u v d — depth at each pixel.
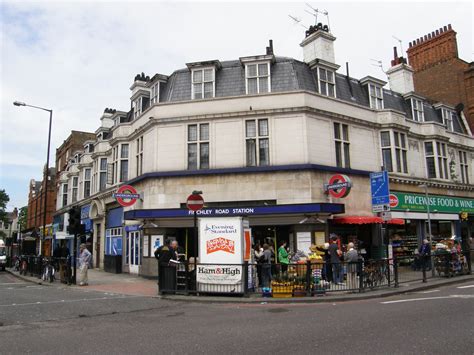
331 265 12.16
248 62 19.88
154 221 18.44
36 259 21.55
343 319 7.93
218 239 12.60
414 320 7.44
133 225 21.64
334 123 20.05
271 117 18.88
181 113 19.70
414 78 32.91
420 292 12.70
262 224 17.44
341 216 18.97
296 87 19.31
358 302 10.76
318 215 17.22
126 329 7.67
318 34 21.70
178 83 20.73
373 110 22.08
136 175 22.06
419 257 15.96
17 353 5.98
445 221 25.45
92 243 29.75
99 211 27.62
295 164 18.09
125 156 24.34
